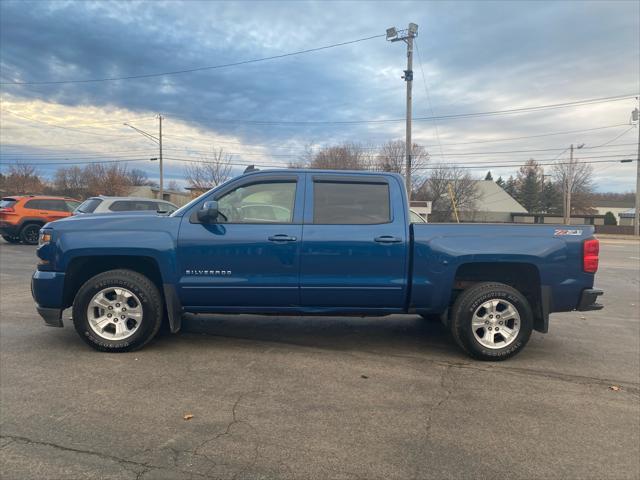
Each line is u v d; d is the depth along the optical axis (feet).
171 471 8.81
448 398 12.40
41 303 15.23
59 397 11.89
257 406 11.64
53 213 54.75
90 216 16.08
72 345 16.06
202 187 158.92
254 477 8.70
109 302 15.26
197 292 15.20
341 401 12.05
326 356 15.60
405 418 11.18
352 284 15.23
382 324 20.02
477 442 10.12
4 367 13.93
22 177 201.46
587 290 15.34
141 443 9.77
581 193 255.50
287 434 10.29
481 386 13.28
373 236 15.20
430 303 15.44
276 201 15.65
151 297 15.23
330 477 8.75
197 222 15.26
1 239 60.23
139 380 13.11
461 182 176.45
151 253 14.96
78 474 8.63
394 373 14.16
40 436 9.96
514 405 12.04
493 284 15.55
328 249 15.11
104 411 11.18
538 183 263.08
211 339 17.17
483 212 212.02
